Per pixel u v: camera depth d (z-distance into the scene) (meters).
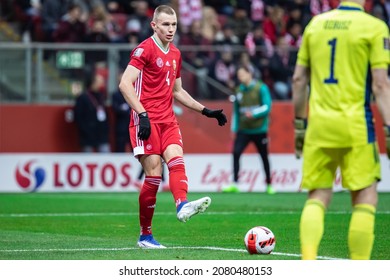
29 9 83.19
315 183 24.08
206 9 82.88
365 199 23.81
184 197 31.48
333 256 30.14
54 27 80.31
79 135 72.69
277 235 37.34
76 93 73.69
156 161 32.31
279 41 81.50
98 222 44.31
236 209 51.72
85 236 37.53
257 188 72.62
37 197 63.50
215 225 42.19
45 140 73.75
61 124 73.88
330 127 23.72
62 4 82.75
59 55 73.19
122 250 31.72
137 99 31.62
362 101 23.81
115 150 74.19
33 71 73.12
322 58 24.02
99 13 78.69
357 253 23.56
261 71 75.81
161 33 32.31
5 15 82.81
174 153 32.12
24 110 73.44
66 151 74.12
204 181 72.25
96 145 72.81
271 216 46.88
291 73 76.44
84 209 52.81
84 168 71.62
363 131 23.66
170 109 32.81
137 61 31.94
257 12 88.75
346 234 37.41
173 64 32.75
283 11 87.44
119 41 76.25
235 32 80.81
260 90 64.00
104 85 73.62
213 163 72.38
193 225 42.22
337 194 66.44
